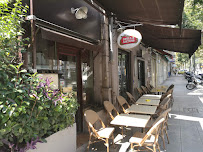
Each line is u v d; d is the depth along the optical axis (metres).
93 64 5.52
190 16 10.42
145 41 9.35
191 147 3.81
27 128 2.00
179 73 53.06
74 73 4.55
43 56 3.41
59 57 3.96
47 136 2.37
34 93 2.08
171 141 4.14
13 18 2.32
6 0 2.27
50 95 2.40
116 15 5.16
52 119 2.41
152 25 5.95
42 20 3.17
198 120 5.69
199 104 8.22
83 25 4.48
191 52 9.59
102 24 5.39
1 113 1.79
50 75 2.92
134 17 5.05
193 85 14.13
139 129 4.91
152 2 3.61
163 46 10.16
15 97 1.99
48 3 3.33
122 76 7.44
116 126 5.16
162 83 21.23
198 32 5.61
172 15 4.17
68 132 2.81
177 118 6.00
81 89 4.73
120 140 4.18
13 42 2.22
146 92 8.46
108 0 4.18
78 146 3.85
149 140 3.21
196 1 7.91
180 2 3.30
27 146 1.91
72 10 4.02
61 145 2.62
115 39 6.09
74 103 2.90
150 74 12.80
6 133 1.83
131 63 8.10
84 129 4.67
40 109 2.05
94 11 5.00
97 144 3.96
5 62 2.12
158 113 4.93
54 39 2.89
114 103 5.77
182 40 7.33
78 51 4.68
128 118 3.70
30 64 2.91
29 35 2.79
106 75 5.38
